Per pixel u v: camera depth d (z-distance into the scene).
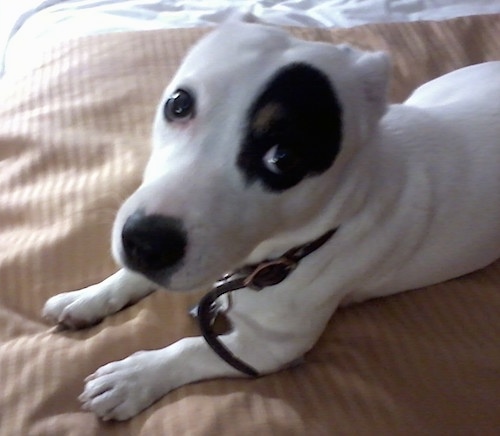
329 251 0.40
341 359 0.43
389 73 0.37
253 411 0.39
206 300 0.40
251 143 0.31
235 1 0.70
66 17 0.66
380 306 0.47
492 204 0.46
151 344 0.43
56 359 0.41
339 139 0.33
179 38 0.63
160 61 0.61
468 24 0.68
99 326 0.44
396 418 0.40
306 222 0.36
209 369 0.41
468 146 0.46
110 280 0.45
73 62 0.60
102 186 0.50
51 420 0.38
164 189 0.31
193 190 0.31
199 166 0.31
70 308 0.43
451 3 0.73
